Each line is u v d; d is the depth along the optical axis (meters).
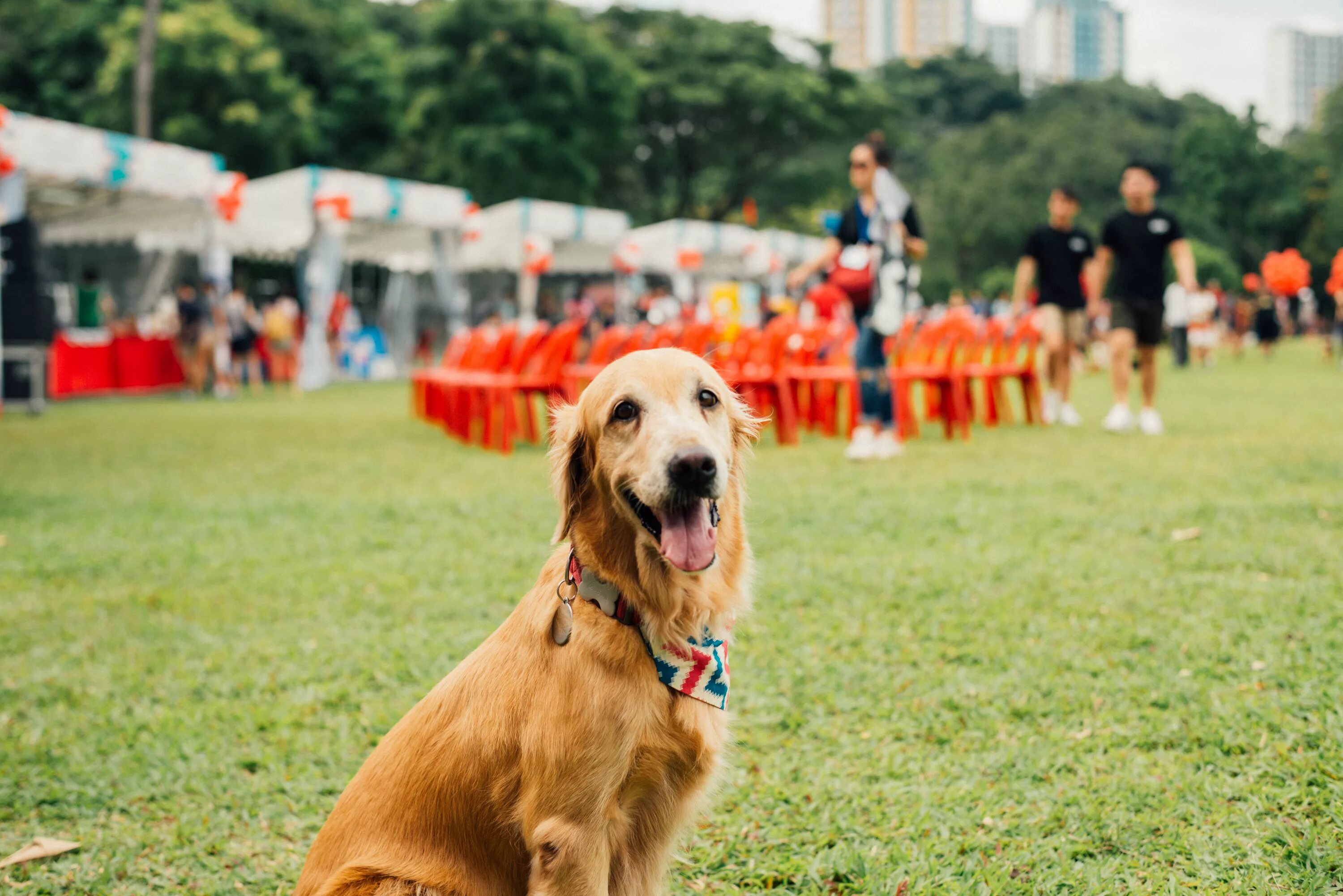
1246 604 4.43
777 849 2.83
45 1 34.72
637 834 2.25
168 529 6.71
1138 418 11.68
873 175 8.63
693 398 2.32
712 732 2.25
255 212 21.28
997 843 2.78
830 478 7.95
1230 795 2.89
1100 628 4.27
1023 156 63.28
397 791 2.22
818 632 4.41
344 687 3.95
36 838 2.96
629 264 26.66
